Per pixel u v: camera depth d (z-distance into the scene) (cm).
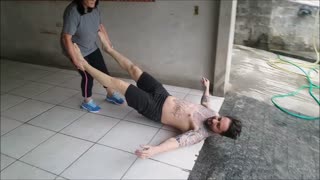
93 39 254
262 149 224
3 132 248
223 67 297
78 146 226
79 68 242
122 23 339
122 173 196
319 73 387
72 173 197
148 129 248
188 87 334
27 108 290
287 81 361
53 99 309
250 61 431
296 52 466
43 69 404
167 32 319
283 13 454
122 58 265
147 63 346
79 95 319
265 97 314
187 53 318
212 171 198
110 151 220
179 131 244
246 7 479
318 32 441
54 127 254
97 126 254
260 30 484
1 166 205
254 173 197
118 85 235
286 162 210
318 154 220
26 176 195
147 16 322
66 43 230
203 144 228
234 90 330
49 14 379
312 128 256
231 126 210
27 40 417
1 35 437
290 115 277
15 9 403
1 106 295
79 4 229
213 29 295
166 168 200
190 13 299
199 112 229
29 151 222
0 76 378
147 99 235
